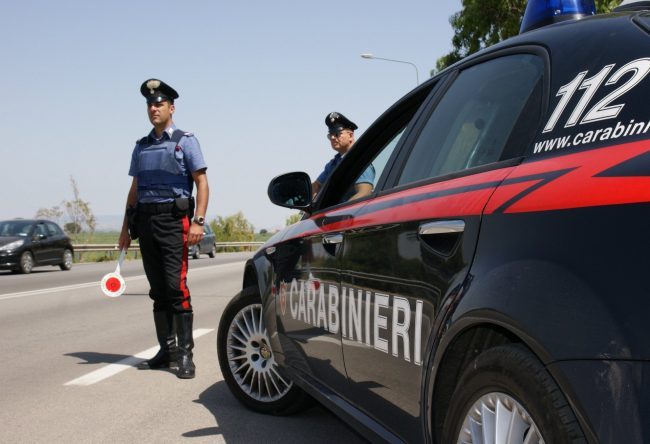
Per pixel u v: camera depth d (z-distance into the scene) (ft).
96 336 25.61
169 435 13.03
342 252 9.91
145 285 50.55
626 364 4.74
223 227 227.81
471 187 7.15
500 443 6.07
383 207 9.01
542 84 7.18
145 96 18.13
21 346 23.34
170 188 18.02
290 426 13.60
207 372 18.83
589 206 5.37
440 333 6.86
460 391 6.68
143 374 18.58
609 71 6.34
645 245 4.83
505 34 67.26
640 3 7.64
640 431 4.58
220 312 33.88
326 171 22.16
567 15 8.56
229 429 13.39
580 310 5.11
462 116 8.59
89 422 13.94
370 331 8.75
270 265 13.62
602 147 5.79
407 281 7.73
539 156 6.54
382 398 8.54
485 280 6.20
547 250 5.59
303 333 11.65
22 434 13.16
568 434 5.21
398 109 10.77
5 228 70.79
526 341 5.56
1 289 47.93
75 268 80.53
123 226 19.85
